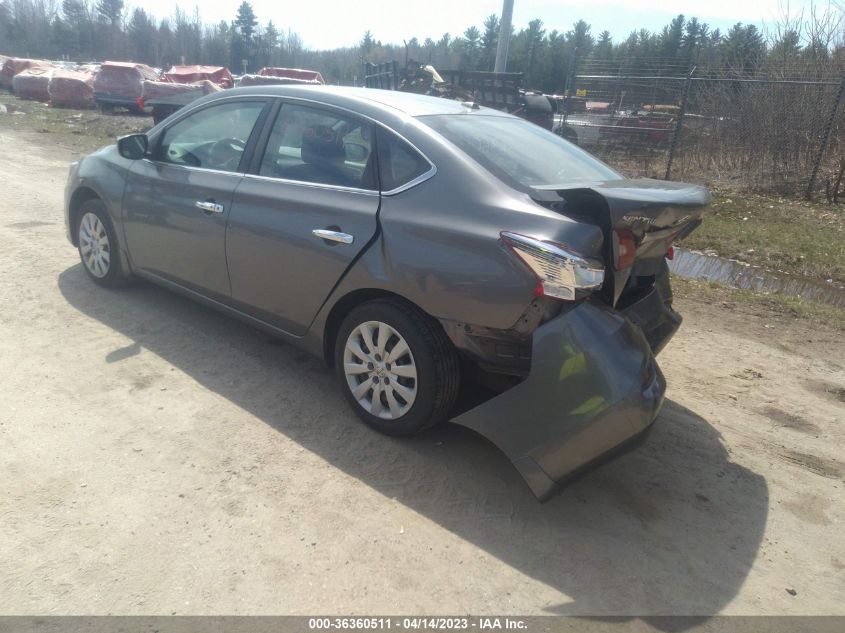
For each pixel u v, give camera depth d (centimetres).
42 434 323
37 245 612
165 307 491
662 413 402
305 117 380
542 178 332
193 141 434
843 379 469
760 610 255
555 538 285
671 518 305
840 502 328
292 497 295
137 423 340
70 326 446
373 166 344
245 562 255
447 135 338
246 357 425
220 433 339
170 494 289
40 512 271
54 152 1293
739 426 394
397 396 338
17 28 8419
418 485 311
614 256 283
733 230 986
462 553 271
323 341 366
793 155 1387
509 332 293
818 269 826
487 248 291
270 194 374
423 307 312
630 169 1574
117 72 2262
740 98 1455
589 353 275
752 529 303
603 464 286
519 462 286
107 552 254
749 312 603
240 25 9312
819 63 1407
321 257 347
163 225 436
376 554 266
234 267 396
